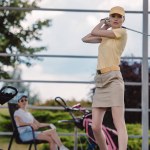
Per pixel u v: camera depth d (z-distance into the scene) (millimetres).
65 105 8891
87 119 8641
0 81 9938
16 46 15266
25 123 9625
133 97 15094
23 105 9914
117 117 7777
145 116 9891
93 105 7977
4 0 15375
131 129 14398
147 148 9875
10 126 13992
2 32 15211
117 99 7777
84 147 12914
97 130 7988
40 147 13578
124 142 7730
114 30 7910
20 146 12797
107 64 7871
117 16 8008
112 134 8391
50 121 14617
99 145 8117
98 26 8070
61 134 10008
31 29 15305
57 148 9906
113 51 7891
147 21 9859
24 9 9859
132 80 14617
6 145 12734
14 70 15156
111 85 7805
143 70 9867
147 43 9867
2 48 15156
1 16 15227
